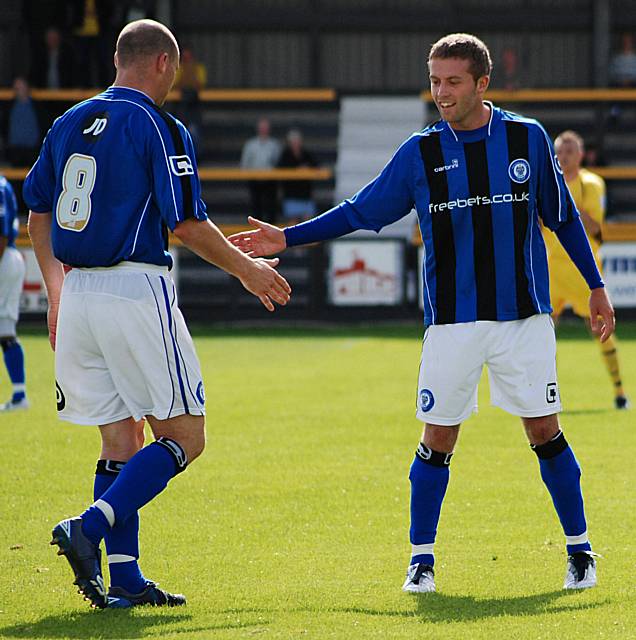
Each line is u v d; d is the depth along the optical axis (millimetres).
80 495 21109
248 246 15539
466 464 23812
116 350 13945
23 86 68250
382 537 18062
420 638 12523
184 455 14047
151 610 14062
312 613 13734
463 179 14781
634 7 80250
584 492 21156
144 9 75375
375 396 34031
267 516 19469
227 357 44812
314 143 80125
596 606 13984
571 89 80000
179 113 73250
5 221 30391
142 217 13945
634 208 76125
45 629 13148
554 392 15000
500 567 16172
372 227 15461
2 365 42031
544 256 15156
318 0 80562
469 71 14531
